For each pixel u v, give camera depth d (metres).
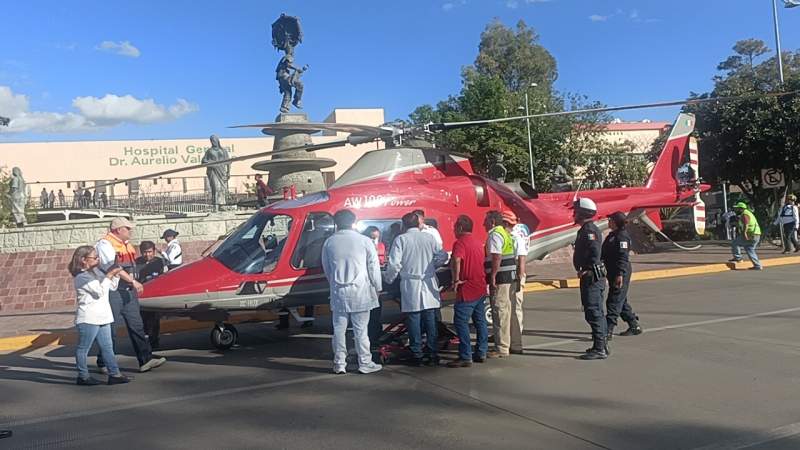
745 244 16.77
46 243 18.36
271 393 6.70
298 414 5.89
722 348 7.93
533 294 14.30
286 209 9.03
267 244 8.85
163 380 7.53
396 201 9.28
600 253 7.59
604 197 12.59
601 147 37.81
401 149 9.99
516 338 8.03
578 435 5.02
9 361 9.38
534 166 35.41
